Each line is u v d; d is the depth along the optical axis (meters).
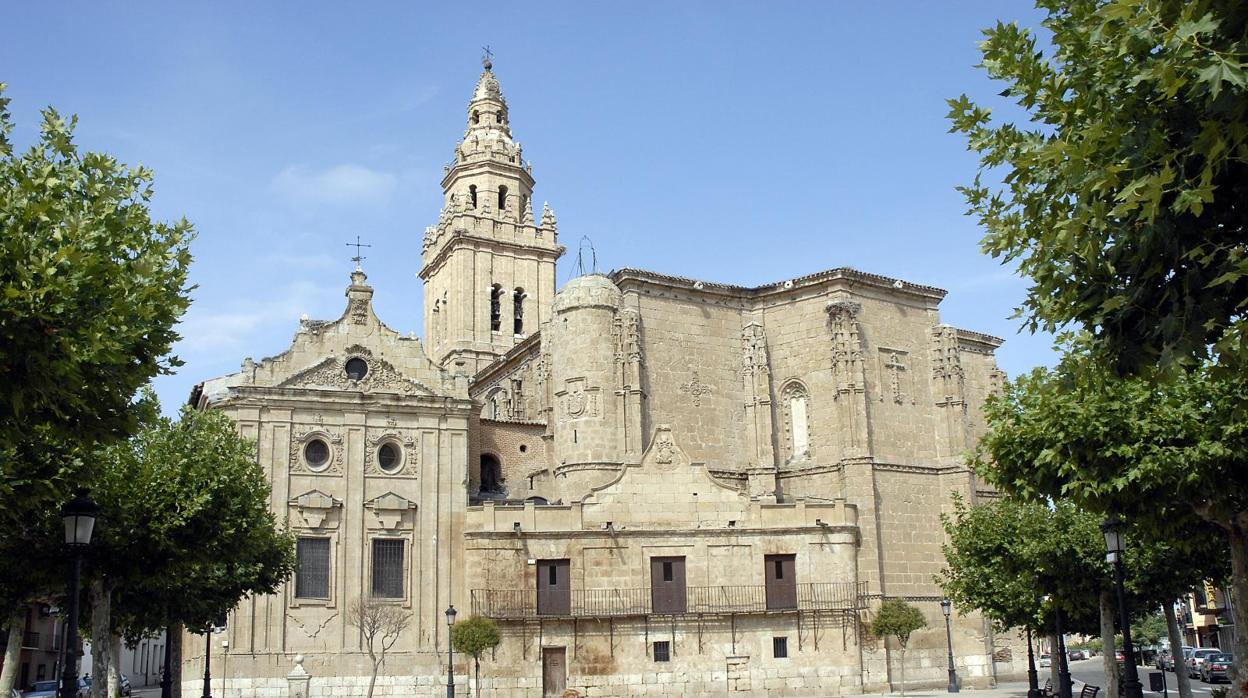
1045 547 43.00
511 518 63.69
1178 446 28.19
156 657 134.12
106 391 22.84
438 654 61.97
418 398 65.38
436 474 64.75
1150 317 16.72
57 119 23.09
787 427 75.94
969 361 86.12
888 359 76.31
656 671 62.00
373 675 57.47
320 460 63.50
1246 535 29.00
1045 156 15.73
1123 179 15.88
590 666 61.50
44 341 19.56
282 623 60.25
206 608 46.38
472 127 107.12
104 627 38.94
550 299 103.25
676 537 64.56
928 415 77.06
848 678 63.62
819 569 65.12
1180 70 14.07
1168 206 15.59
